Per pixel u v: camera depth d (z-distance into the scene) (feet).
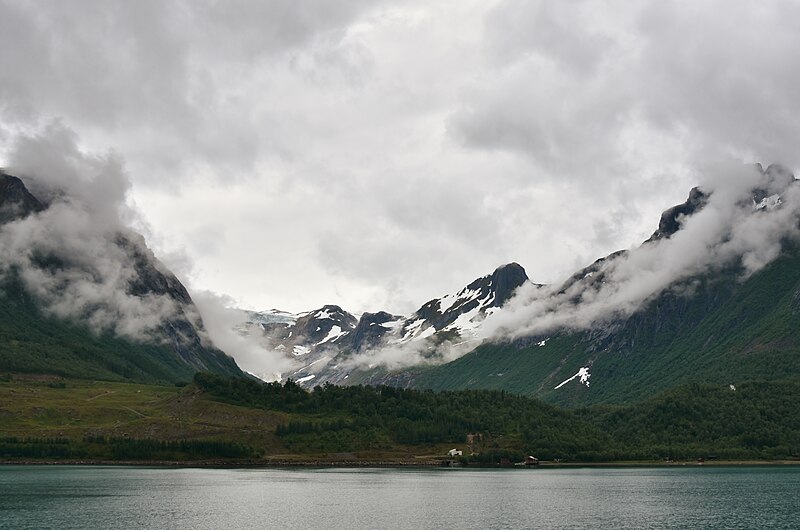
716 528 643.86
